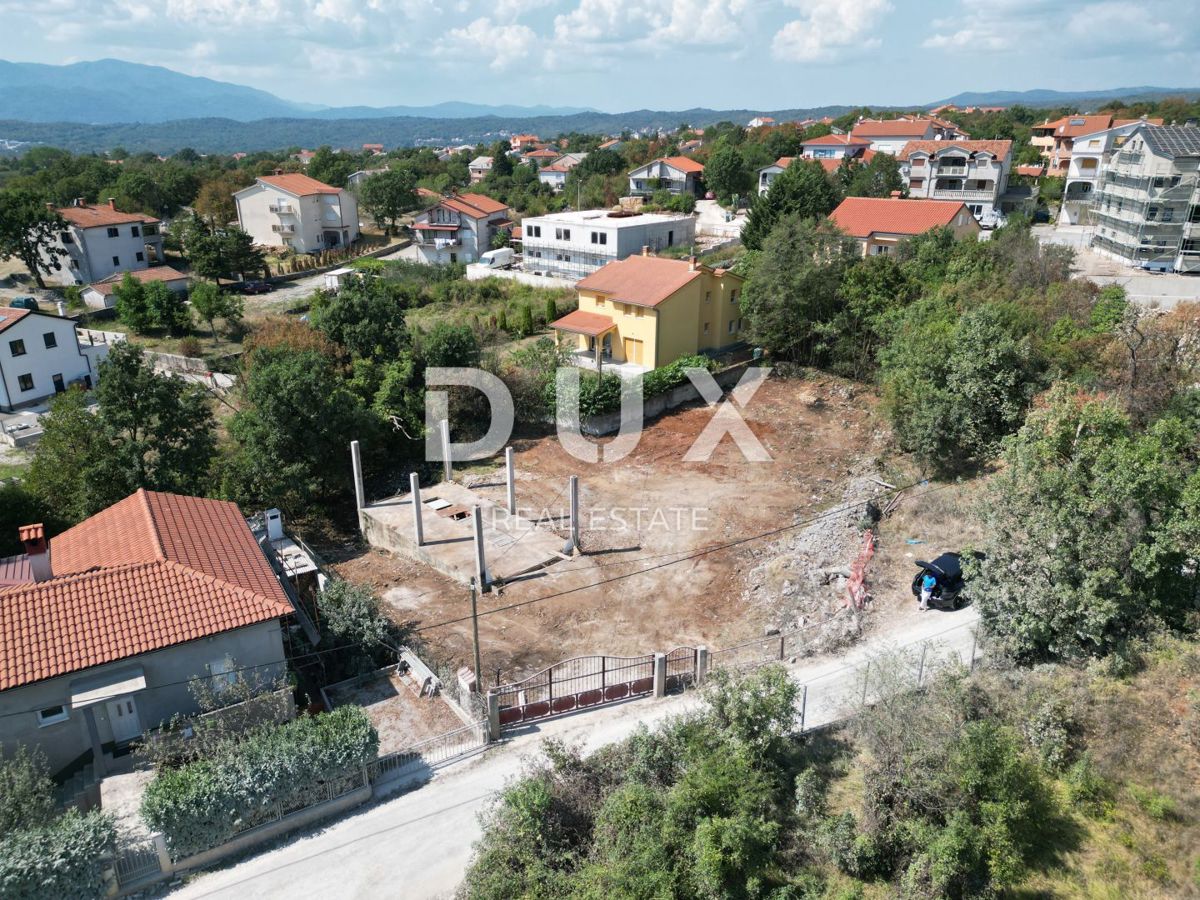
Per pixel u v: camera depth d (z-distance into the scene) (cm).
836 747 1742
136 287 6241
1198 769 1472
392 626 2491
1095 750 1548
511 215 10425
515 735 1956
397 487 3738
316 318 4403
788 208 5856
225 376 5056
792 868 1456
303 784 1664
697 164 10481
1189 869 1328
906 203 5822
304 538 3306
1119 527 1800
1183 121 11244
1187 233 5841
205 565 2102
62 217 7588
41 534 2005
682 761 1675
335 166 12912
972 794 1433
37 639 1781
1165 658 1695
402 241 9869
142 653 1814
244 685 1880
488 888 1435
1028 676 1778
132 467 2883
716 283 4788
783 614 2436
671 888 1368
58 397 3152
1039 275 4212
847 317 4284
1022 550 1867
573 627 2494
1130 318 3312
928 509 2889
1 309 4900
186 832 1549
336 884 1525
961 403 3089
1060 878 1351
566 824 1605
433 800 1747
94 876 1452
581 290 4809
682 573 2784
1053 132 12150
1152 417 2684
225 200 9838
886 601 2383
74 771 1823
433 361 4156
